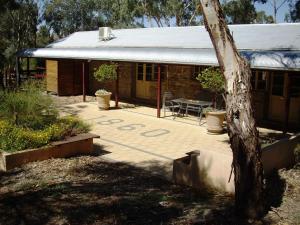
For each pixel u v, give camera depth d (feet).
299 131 40.11
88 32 77.87
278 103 43.98
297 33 43.73
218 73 34.94
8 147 26.37
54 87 66.33
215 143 35.45
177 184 23.68
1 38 92.99
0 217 18.17
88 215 18.17
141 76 61.16
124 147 33.50
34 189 21.90
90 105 56.75
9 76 78.33
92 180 23.95
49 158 27.68
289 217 17.67
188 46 50.39
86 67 68.33
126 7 100.89
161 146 34.17
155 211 18.69
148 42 57.72
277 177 22.39
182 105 50.06
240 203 17.60
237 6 91.40
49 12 109.70
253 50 40.75
